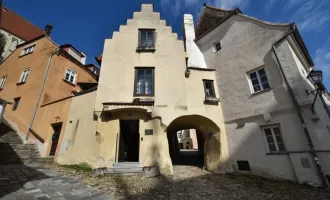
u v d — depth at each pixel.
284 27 8.62
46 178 6.41
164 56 10.67
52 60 13.61
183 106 9.46
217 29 12.31
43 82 12.70
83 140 9.16
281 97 8.05
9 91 14.55
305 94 7.31
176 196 5.38
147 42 11.22
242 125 9.19
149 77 10.15
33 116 11.79
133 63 10.32
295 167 7.05
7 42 25.48
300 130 7.21
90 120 9.38
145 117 9.15
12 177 6.12
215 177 8.02
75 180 6.46
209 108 10.01
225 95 10.39
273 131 8.16
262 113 8.53
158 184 6.53
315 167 6.57
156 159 8.26
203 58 12.68
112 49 10.61
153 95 9.49
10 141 10.80
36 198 4.63
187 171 9.22
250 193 5.78
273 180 7.45
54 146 10.65
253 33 9.99
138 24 11.66
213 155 9.53
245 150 8.80
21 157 9.56
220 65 11.27
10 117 13.10
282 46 8.46
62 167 8.46
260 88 9.03
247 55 9.95
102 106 9.02
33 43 15.98
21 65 15.38
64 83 14.31
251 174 8.34
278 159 7.65
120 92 9.42
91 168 8.16
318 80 6.70
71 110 10.59
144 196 5.27
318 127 6.88
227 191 5.98
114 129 8.80
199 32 14.41
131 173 7.64
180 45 11.12
